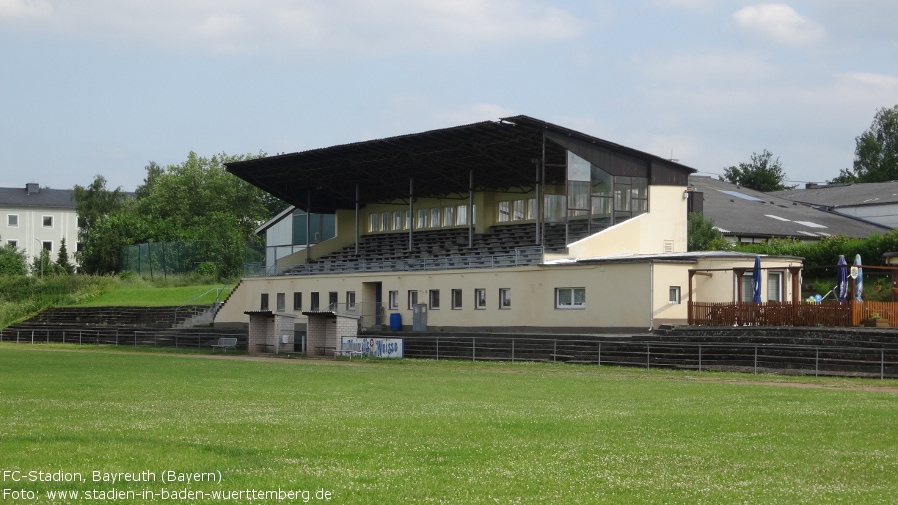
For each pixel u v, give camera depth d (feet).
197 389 105.50
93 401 90.74
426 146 220.64
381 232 282.15
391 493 46.83
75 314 284.82
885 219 305.73
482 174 236.63
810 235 278.87
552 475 51.37
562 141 196.54
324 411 81.15
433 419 74.59
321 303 241.76
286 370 142.10
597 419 74.38
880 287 199.93
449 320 207.10
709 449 59.77
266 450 58.80
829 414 76.54
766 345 133.39
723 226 274.77
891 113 466.70
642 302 166.20
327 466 53.78
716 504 44.88
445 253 236.84
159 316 268.41
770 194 372.38
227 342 210.59
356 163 239.50
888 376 118.11
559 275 183.21
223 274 341.62
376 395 97.81
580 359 152.97
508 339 168.55
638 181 203.00
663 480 50.29
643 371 135.74
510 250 221.25
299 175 262.06
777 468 53.57
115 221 400.47
